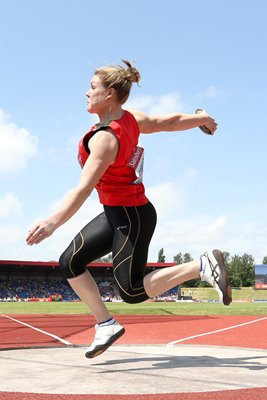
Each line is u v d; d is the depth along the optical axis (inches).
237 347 216.2
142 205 145.2
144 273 144.5
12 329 333.7
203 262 133.1
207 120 161.8
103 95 139.9
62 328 341.4
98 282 2432.3
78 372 141.3
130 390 112.9
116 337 147.4
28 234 118.3
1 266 2252.7
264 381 127.0
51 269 2367.1
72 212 124.4
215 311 713.0
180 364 160.2
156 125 154.3
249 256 4965.6
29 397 104.0
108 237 145.3
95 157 130.2
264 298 2726.4
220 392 110.6
